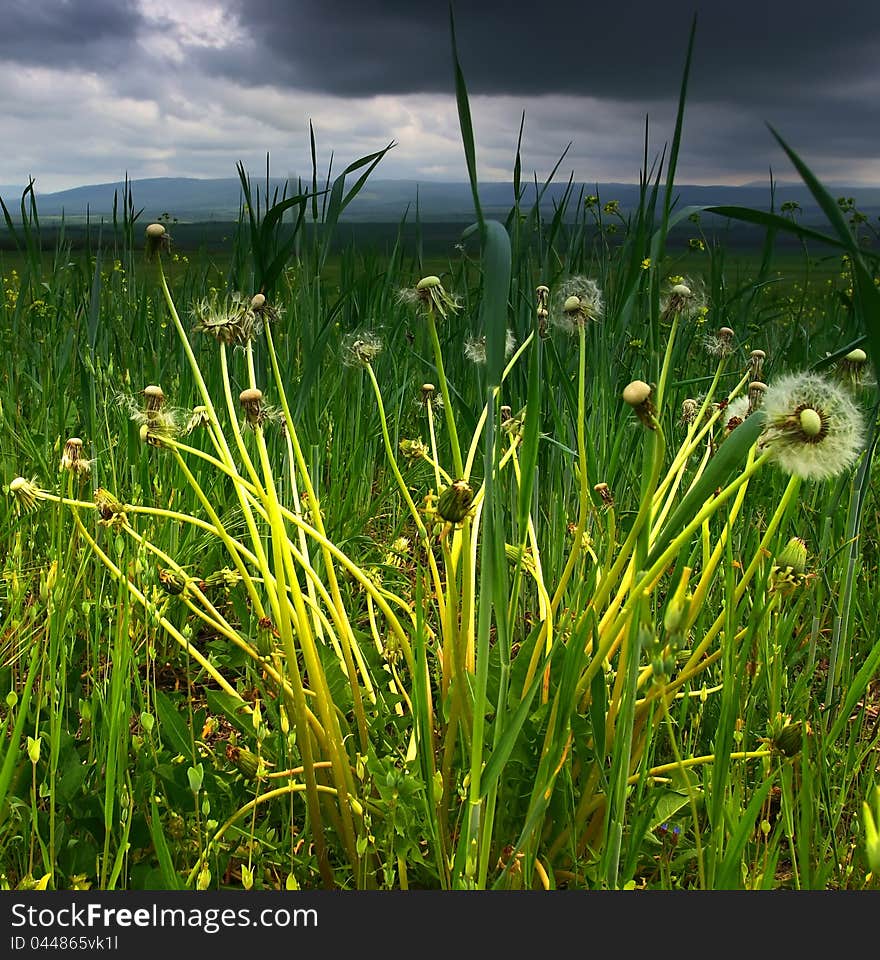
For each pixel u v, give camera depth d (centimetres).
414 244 129
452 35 37
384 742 55
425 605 65
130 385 108
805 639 74
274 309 56
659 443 39
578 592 55
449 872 50
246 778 54
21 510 76
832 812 54
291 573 50
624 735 42
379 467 126
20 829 52
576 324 54
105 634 67
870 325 33
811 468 36
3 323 147
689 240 126
